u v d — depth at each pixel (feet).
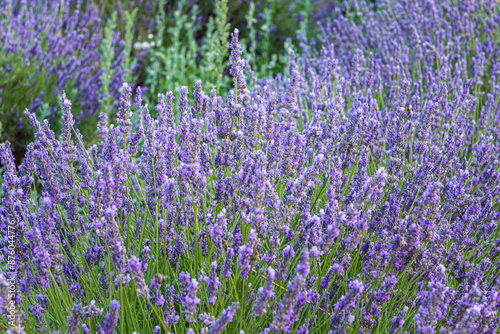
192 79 16.05
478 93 12.00
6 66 13.41
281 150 7.01
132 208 6.80
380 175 5.67
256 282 6.30
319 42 19.93
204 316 5.28
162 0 18.33
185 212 6.46
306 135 8.15
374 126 8.04
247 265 5.54
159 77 17.49
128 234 6.75
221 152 7.28
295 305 5.14
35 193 7.50
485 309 5.33
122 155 6.72
